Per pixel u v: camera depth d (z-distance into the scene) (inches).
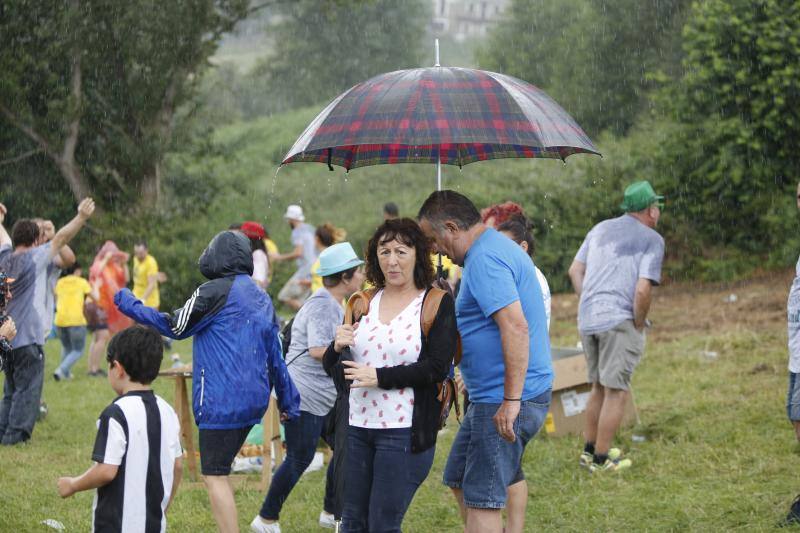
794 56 1400.1
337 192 2615.7
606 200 1624.0
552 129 430.6
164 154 2165.4
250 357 478.6
